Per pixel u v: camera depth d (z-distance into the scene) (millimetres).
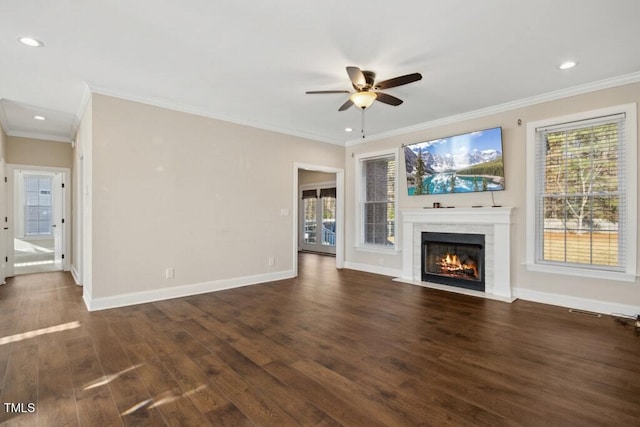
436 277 5211
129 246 4066
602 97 3695
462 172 4859
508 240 4359
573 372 2375
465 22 2535
